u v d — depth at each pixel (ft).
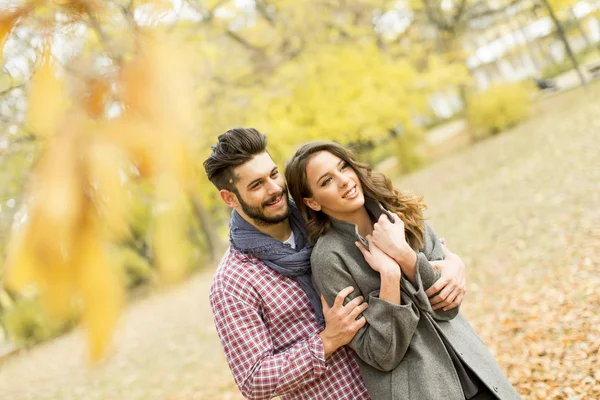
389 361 5.94
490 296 17.85
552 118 50.42
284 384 5.91
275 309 6.44
